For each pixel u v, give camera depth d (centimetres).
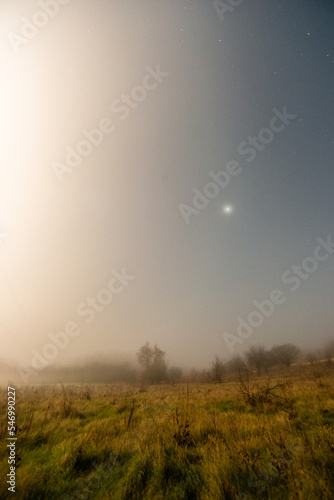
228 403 898
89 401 1125
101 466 366
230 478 296
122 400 1175
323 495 250
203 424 536
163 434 480
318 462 314
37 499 294
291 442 385
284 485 279
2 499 283
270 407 715
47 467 370
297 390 984
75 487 319
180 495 284
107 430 556
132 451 421
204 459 363
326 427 444
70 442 461
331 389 925
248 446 384
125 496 290
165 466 349
